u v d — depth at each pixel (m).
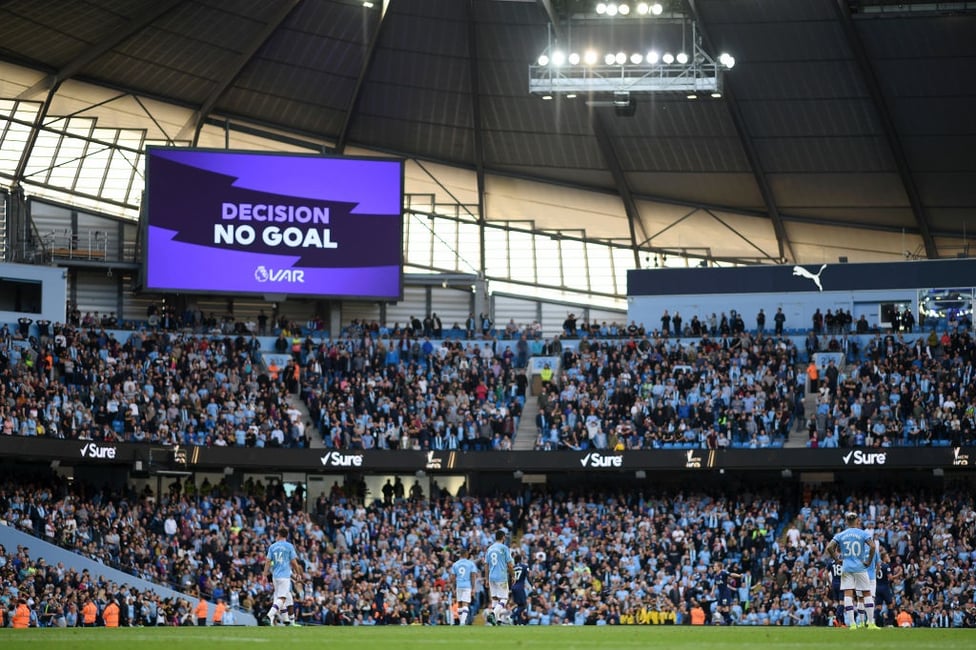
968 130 51.97
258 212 56.78
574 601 44.88
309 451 50.56
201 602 42.22
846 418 51.50
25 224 58.62
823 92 52.25
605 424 53.28
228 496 51.09
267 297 56.66
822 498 51.44
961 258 57.84
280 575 30.02
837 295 58.88
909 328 57.03
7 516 43.69
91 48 55.12
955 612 42.81
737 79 52.44
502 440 52.81
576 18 50.25
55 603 39.22
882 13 47.28
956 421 50.41
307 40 55.38
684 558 47.44
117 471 50.91
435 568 47.06
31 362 49.16
